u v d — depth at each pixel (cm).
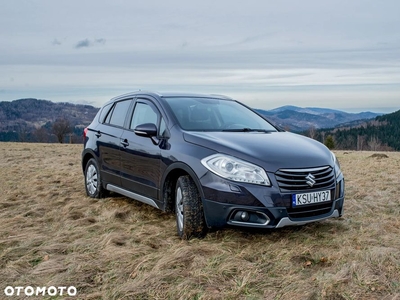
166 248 376
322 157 396
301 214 370
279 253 355
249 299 273
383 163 1123
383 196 606
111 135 552
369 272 308
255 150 379
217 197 363
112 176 548
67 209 536
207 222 375
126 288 287
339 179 401
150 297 278
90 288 294
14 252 365
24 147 2164
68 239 406
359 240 390
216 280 300
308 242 386
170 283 297
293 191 358
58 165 1114
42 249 369
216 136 411
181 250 353
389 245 377
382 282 293
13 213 522
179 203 409
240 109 540
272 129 505
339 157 1471
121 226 450
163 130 454
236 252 359
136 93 552
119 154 521
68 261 340
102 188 593
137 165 479
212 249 360
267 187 354
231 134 427
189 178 400
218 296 275
